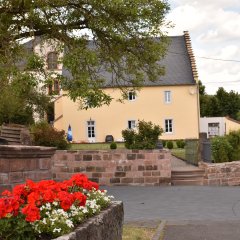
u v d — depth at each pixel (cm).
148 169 1853
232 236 920
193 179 1928
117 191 1662
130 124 5050
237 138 2264
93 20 1669
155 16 1762
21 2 1527
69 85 1630
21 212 527
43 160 1062
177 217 1144
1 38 1546
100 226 632
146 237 906
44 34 1717
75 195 612
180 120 5022
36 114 4412
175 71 5100
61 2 1570
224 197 1508
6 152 947
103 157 1850
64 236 512
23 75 1474
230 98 7950
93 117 5069
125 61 1952
